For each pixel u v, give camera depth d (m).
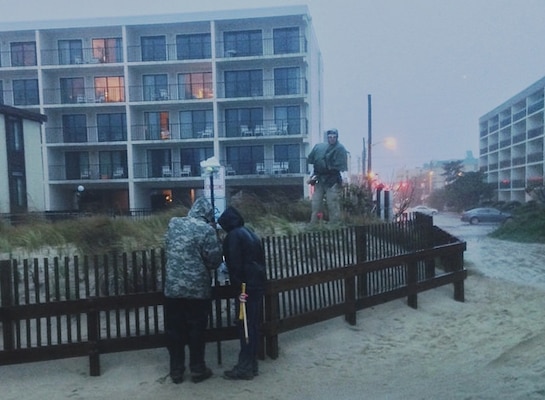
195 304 5.19
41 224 10.48
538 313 8.20
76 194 39.31
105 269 5.44
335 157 11.98
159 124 37.88
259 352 5.84
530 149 50.66
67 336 5.41
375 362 5.91
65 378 5.27
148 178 37.16
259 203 13.85
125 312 5.70
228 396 4.93
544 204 28.53
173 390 5.06
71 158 38.88
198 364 5.23
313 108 40.09
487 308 8.62
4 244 8.71
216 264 5.17
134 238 8.66
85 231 8.76
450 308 8.44
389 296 7.51
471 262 14.57
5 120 24.62
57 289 5.22
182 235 5.11
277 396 4.92
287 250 6.32
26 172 26.22
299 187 37.06
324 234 6.77
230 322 5.72
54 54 38.06
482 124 68.31
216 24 36.59
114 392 5.02
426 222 8.79
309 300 6.42
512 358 5.80
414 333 7.00
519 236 23.50
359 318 7.23
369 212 15.96
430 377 5.35
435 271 9.23
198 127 37.50
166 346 5.42
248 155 37.59
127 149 37.53
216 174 12.00
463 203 61.78
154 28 37.28
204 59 36.47
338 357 6.05
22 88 38.12
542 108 47.56
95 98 37.91
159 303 5.42
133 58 37.38
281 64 36.72
